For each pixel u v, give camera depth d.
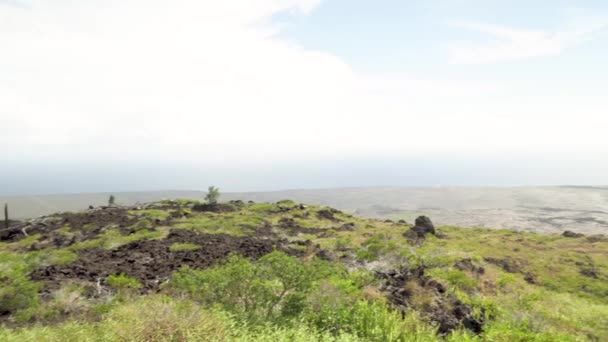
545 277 28.36
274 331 8.99
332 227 44.00
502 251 36.97
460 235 48.44
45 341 8.05
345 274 17.22
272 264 10.62
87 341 7.70
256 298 10.11
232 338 7.98
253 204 62.12
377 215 152.50
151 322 7.74
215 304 9.38
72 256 22.39
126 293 13.65
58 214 46.56
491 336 11.34
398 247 24.55
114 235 32.59
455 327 12.38
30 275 16.48
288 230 39.47
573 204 168.38
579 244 45.28
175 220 42.03
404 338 9.75
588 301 22.31
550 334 11.80
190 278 10.84
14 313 11.60
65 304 12.45
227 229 36.00
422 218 44.34
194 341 7.29
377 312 10.55
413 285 15.38
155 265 20.00
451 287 16.44
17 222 48.34
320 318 10.08
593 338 14.55
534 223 107.12
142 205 57.72
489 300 15.24
